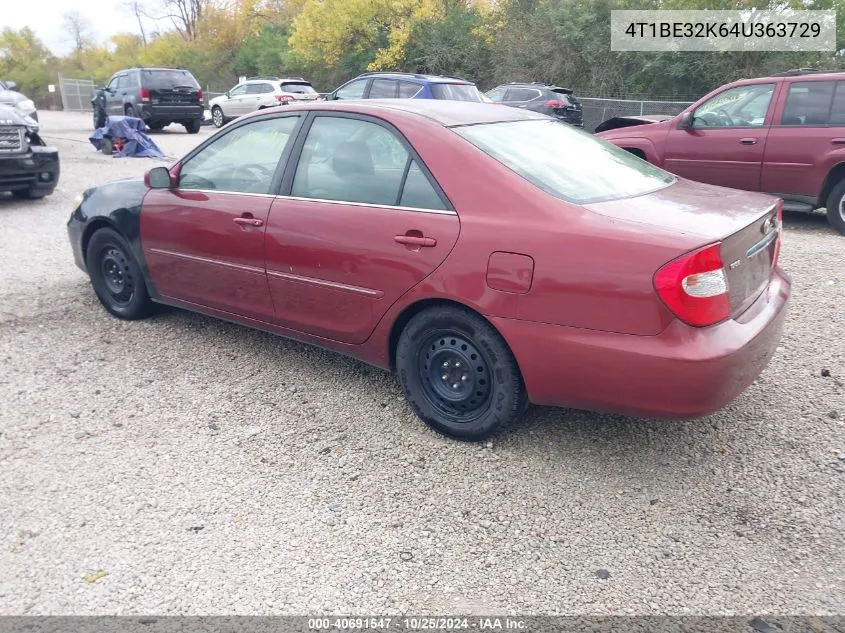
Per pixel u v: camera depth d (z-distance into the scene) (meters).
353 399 4.13
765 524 3.02
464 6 32.34
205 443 3.65
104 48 69.94
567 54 27.27
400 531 2.99
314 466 3.46
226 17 45.81
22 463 3.46
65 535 2.94
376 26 32.56
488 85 30.59
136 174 12.88
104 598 2.61
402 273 3.52
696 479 3.33
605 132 9.80
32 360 4.62
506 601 2.61
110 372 4.47
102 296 5.41
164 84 20.67
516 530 2.99
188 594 2.63
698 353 2.86
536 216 3.18
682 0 24.14
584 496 3.21
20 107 17.14
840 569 2.75
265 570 2.76
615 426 3.79
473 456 3.53
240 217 4.21
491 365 3.40
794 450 3.54
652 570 2.76
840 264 6.63
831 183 7.99
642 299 2.90
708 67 23.77
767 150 8.20
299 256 3.94
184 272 4.68
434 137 3.56
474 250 3.28
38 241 7.77
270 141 4.23
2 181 9.59
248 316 4.43
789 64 22.94
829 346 4.73
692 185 3.92
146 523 3.02
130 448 3.60
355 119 3.88
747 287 3.21
